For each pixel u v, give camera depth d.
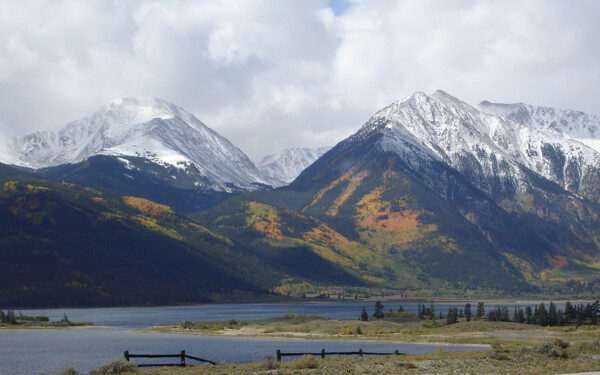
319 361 95.94
